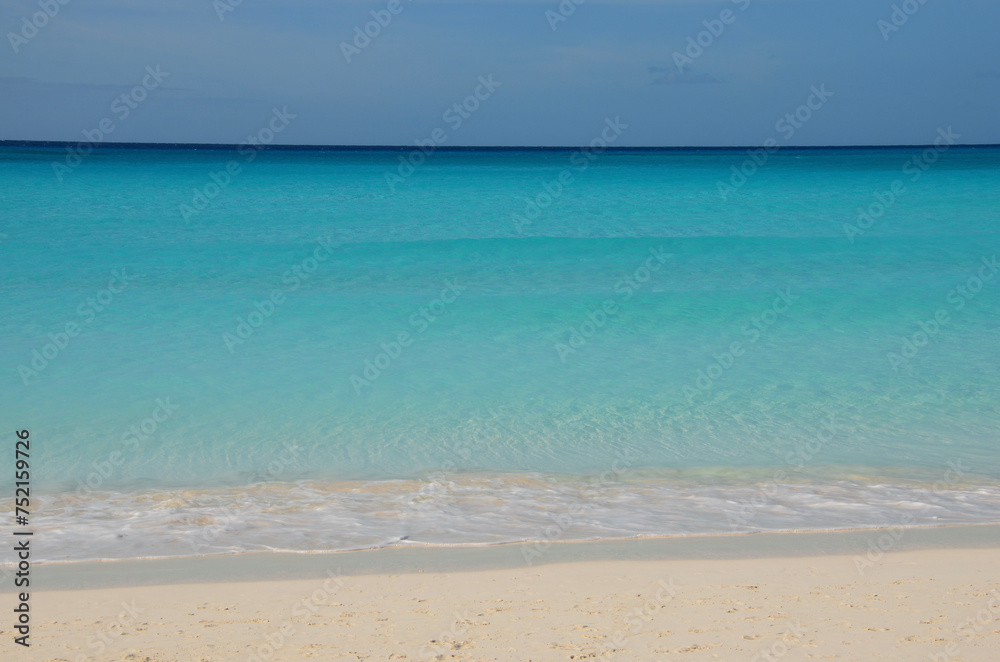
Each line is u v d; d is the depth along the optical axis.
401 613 5.88
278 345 14.77
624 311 17.47
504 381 12.93
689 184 50.50
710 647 5.25
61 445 10.12
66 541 7.43
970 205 37.25
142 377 12.85
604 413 11.50
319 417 11.28
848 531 7.74
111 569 6.83
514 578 6.60
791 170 69.56
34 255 23.06
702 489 8.92
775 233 29.22
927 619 5.71
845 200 39.66
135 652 5.24
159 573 6.74
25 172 52.69
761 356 14.28
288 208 34.81
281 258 23.48
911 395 12.23
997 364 13.77
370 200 38.47
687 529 7.80
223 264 22.48
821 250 25.17
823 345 14.99
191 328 15.80
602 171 68.75
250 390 12.33
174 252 24.03
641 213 34.62
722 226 30.95
